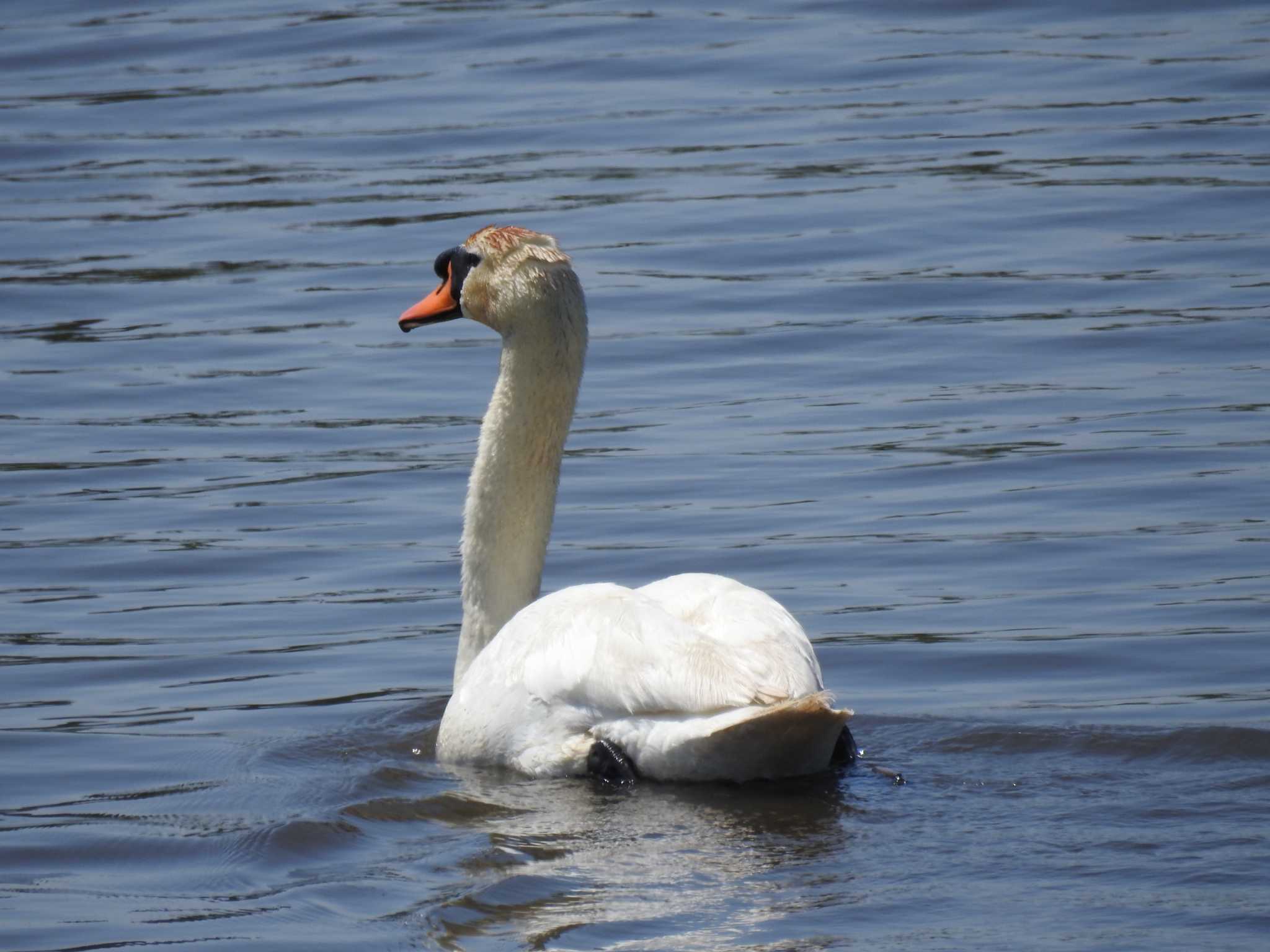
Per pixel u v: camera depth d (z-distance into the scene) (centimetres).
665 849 904
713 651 984
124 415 1941
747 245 2392
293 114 3030
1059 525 1562
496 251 1169
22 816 1026
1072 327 2078
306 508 1673
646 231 2455
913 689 1244
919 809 959
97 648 1367
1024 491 1642
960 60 3150
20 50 3434
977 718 1155
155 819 1011
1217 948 770
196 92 3172
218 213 2595
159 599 1474
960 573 1470
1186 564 1463
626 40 3331
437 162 2769
